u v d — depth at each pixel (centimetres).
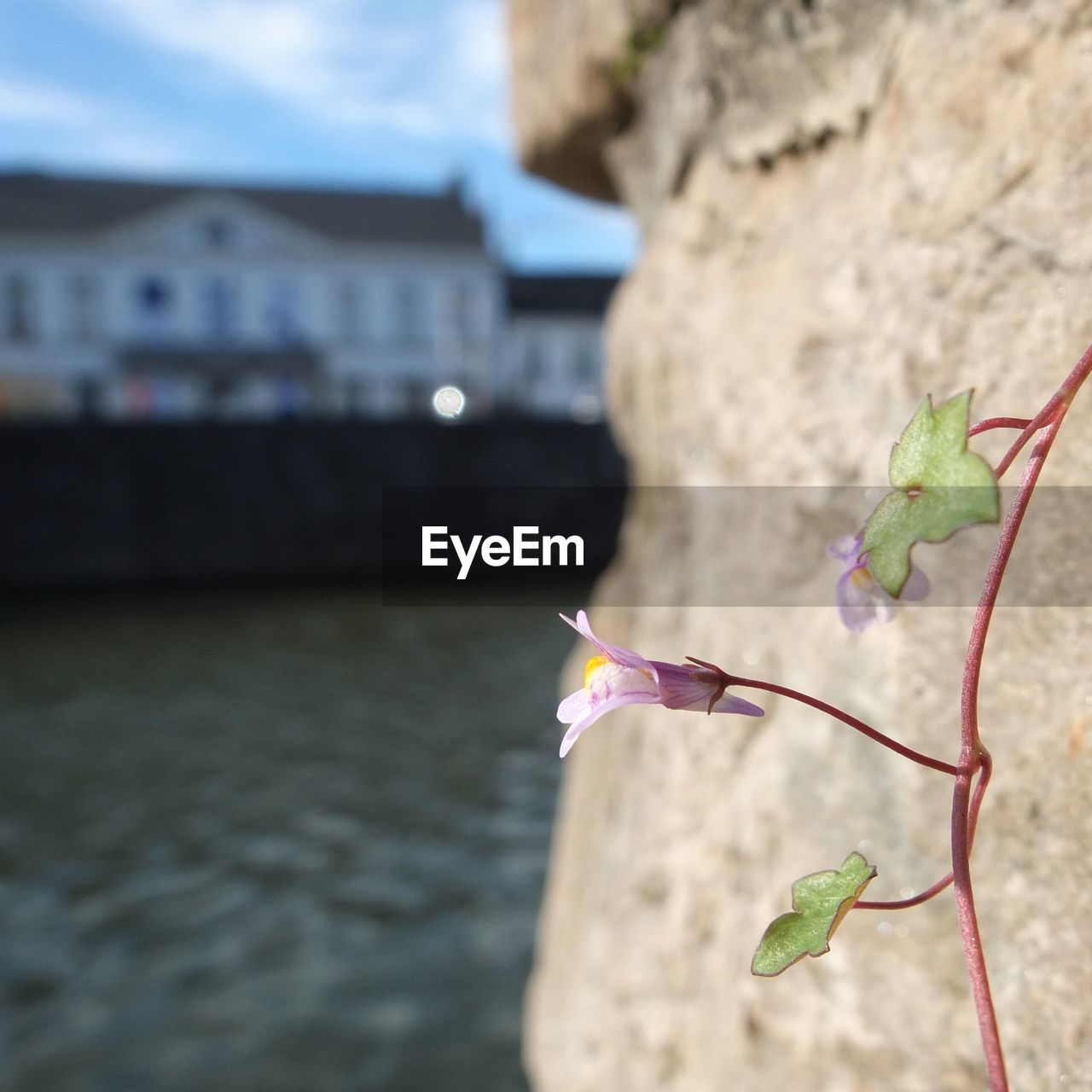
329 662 1817
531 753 1273
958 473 77
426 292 4659
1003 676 122
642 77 237
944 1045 126
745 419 191
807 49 175
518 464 2750
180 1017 661
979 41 139
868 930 139
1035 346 124
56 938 797
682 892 189
